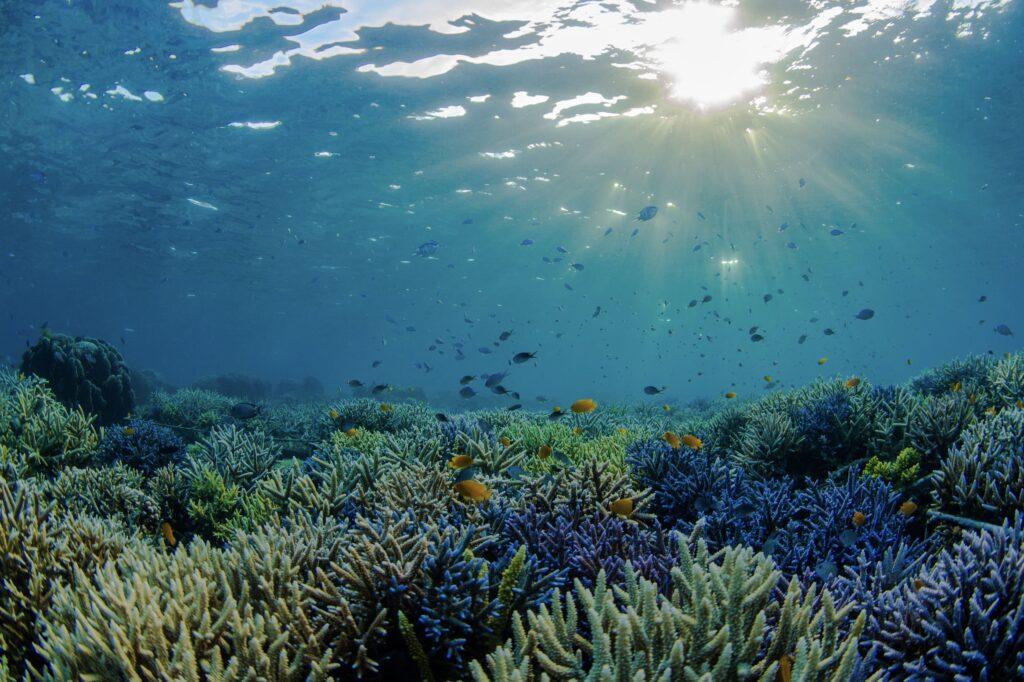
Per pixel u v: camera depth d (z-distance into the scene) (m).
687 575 2.64
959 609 2.70
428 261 44.16
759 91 18.02
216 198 27.52
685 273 52.88
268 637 2.56
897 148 23.42
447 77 17.02
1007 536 3.15
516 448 7.76
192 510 6.08
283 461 9.65
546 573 3.51
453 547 3.21
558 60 16.19
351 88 17.41
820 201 31.06
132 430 8.27
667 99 18.52
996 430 5.29
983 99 19.09
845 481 6.31
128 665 2.28
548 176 25.89
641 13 14.05
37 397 8.77
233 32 14.31
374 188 27.08
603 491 5.09
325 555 3.52
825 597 2.54
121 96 17.48
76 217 31.69
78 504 5.86
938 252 46.81
